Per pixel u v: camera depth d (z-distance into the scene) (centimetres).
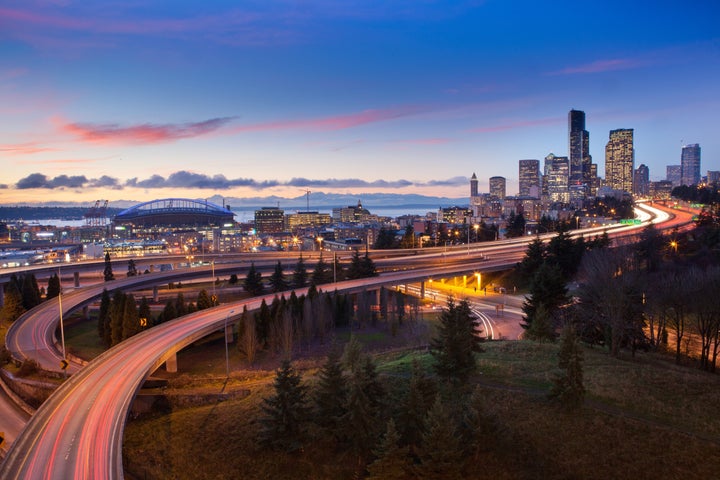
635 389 4994
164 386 6706
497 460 4244
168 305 9412
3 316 10644
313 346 8856
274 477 4503
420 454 4062
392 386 5519
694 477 3791
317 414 4866
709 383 5150
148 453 5022
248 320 7969
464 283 14625
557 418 4594
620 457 4078
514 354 6334
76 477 3725
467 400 4991
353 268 14150
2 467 3847
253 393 6053
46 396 6506
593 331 7200
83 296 11219
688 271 8469
